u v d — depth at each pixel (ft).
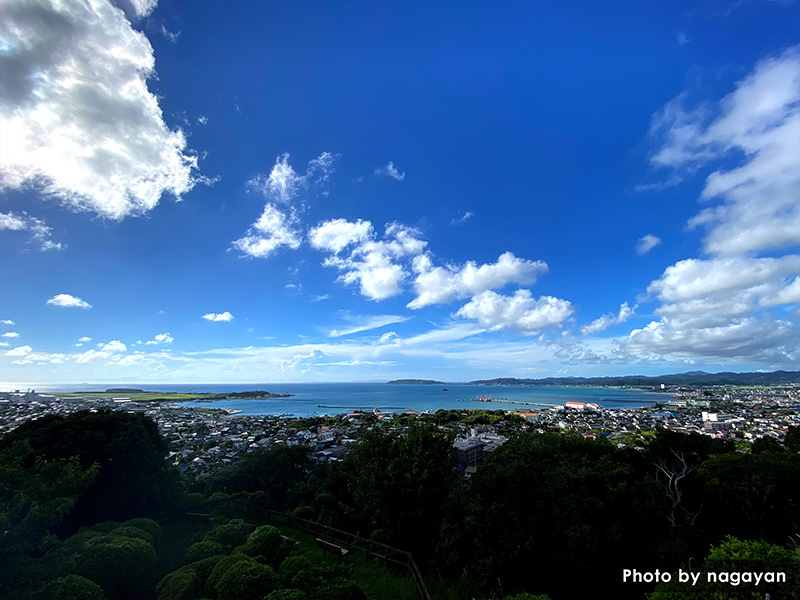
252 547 32.60
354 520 46.62
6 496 28.04
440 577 32.37
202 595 27.32
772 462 39.14
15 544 24.47
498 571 32.22
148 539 35.04
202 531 42.80
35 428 46.44
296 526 44.50
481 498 36.96
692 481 43.55
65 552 27.48
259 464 66.74
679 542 34.42
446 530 34.68
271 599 23.15
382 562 33.42
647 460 46.26
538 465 39.68
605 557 34.24
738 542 18.75
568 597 32.99
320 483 60.54
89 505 42.01
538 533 34.22
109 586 27.53
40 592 23.17
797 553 18.22
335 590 24.75
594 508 34.65
